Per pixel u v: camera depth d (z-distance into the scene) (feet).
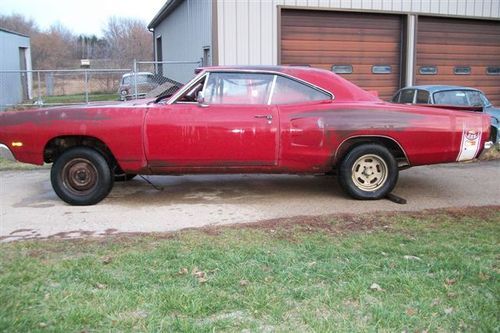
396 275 12.97
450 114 20.95
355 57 43.70
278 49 40.29
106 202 21.77
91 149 20.94
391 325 10.57
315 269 13.38
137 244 15.65
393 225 17.69
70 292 12.00
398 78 45.68
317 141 20.62
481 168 29.45
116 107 20.71
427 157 21.04
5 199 22.48
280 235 16.49
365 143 21.18
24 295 11.80
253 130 20.43
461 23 47.19
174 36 62.59
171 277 12.94
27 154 20.94
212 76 21.06
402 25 44.88
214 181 25.99
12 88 79.87
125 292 12.01
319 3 41.06
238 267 13.52
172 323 10.55
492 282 12.60
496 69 49.57
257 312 11.09
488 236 16.40
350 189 21.40
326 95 21.33
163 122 20.33
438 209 19.92
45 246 15.58
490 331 10.34
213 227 17.58
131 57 152.25
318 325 10.52
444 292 12.07
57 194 21.21
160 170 20.95
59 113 20.65
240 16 38.86
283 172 21.45
